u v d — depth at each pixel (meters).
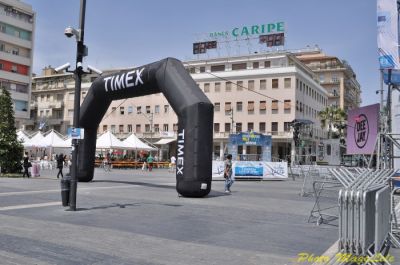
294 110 64.38
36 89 88.00
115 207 12.37
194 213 11.55
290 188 21.89
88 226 9.23
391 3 11.34
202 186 15.20
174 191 18.00
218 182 26.42
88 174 21.89
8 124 27.23
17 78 65.25
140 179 26.70
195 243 7.77
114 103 80.38
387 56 11.33
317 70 94.56
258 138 35.25
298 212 12.34
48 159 47.94
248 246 7.61
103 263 6.28
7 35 63.62
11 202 13.07
